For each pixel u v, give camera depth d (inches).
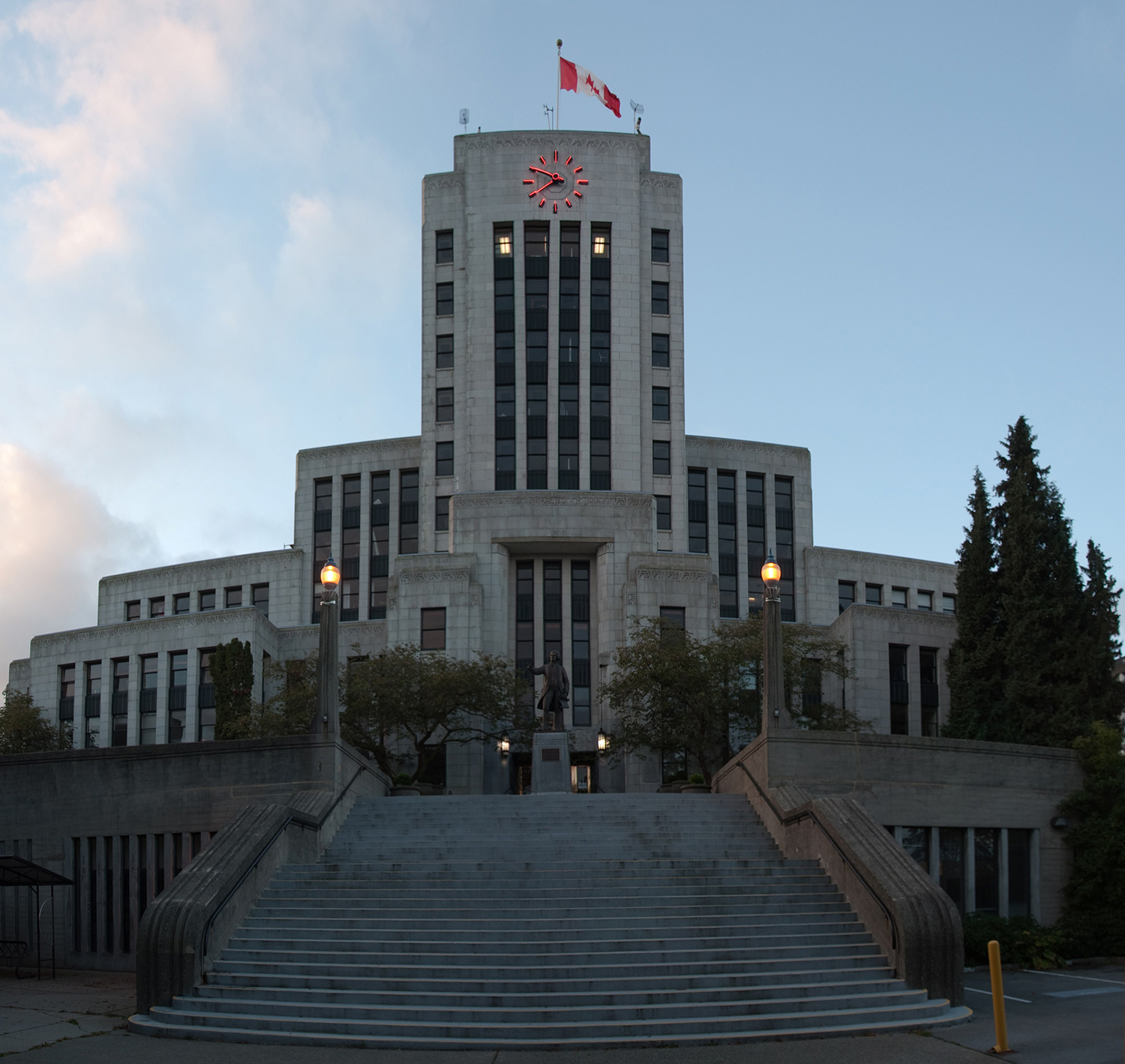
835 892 975.6
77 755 1369.3
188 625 2659.9
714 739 2007.9
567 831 1159.0
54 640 2844.5
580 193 2859.3
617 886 979.9
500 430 2753.4
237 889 914.7
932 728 2583.7
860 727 2108.8
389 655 2092.8
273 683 2650.1
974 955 1214.9
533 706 2450.8
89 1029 811.4
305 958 861.2
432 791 1729.8
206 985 837.2
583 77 2994.6
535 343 2790.4
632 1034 741.9
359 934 888.9
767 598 1243.2
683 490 2815.0
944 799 1293.1
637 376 2790.4
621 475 2733.8
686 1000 783.7
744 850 1119.0
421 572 2465.6
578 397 2765.7
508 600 2554.1
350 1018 773.3
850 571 3038.9
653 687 1957.4
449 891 968.3
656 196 2930.6
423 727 2027.6
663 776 2288.4
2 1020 853.2
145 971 833.5
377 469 3038.9
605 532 2534.5
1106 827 1371.8
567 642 2527.1
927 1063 677.9
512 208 2847.0
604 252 2854.3
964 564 2036.2
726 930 892.0
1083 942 1310.3
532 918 917.2
